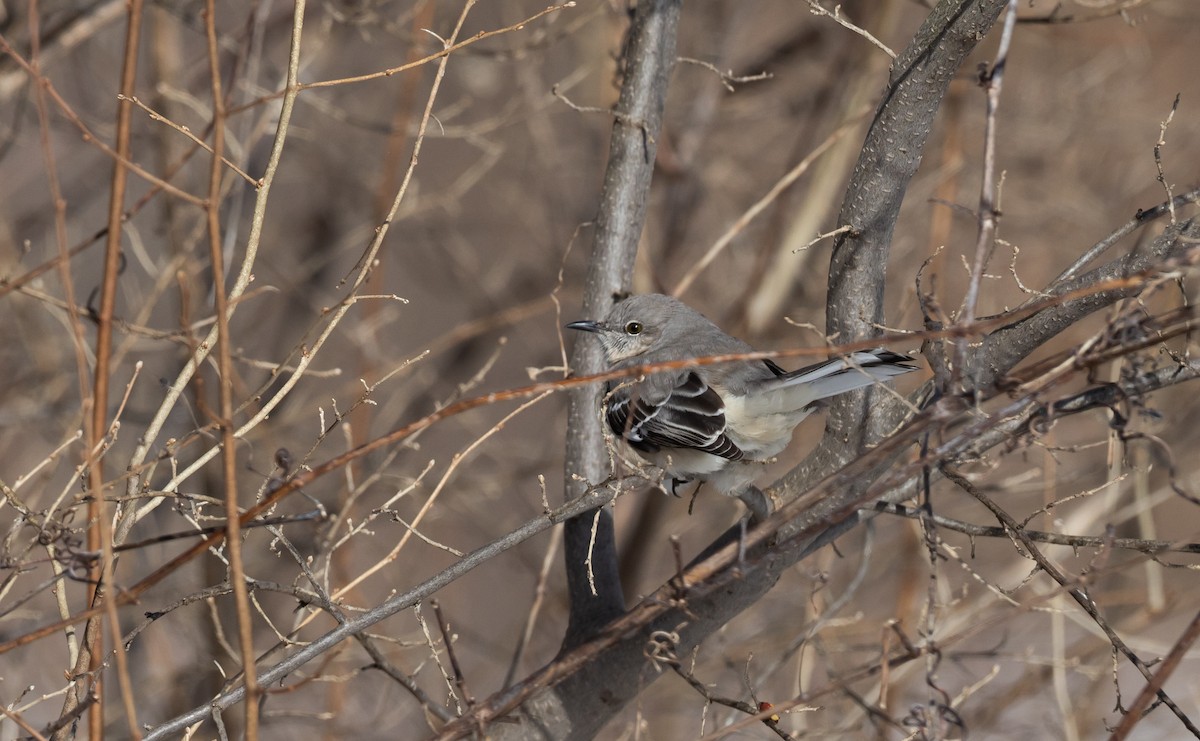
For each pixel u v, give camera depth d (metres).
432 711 8.05
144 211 14.02
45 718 12.29
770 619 14.02
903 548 13.44
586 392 8.40
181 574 13.42
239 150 10.54
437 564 16.27
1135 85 17.33
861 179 6.79
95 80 14.54
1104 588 13.86
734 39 17.25
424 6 12.11
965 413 5.61
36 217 14.47
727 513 15.98
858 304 6.88
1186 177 16.25
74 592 12.15
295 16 6.21
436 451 16.92
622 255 8.78
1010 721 12.18
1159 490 11.97
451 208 16.14
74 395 13.65
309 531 13.38
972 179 16.11
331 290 17.05
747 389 8.09
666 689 13.03
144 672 13.83
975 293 5.02
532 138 17.84
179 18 11.85
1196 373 6.04
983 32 6.31
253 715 4.98
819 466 7.01
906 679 11.95
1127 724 5.38
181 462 13.07
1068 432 14.23
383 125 13.63
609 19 14.57
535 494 17.75
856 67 15.64
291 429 13.90
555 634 15.42
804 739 10.09
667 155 16.08
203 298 12.81
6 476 13.61
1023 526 6.67
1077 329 14.35
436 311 20.36
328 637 6.60
